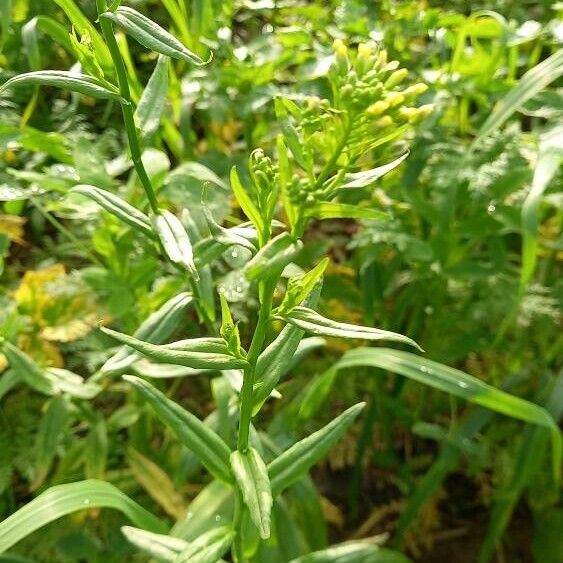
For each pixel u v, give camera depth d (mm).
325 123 170
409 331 405
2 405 367
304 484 342
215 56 378
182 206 321
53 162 391
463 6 454
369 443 421
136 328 339
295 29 382
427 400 423
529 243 305
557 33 357
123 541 350
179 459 364
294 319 187
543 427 352
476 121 397
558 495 387
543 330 382
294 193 169
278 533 319
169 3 358
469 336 382
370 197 377
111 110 435
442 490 419
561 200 359
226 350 196
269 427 365
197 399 430
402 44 374
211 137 432
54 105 417
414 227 398
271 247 172
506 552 417
